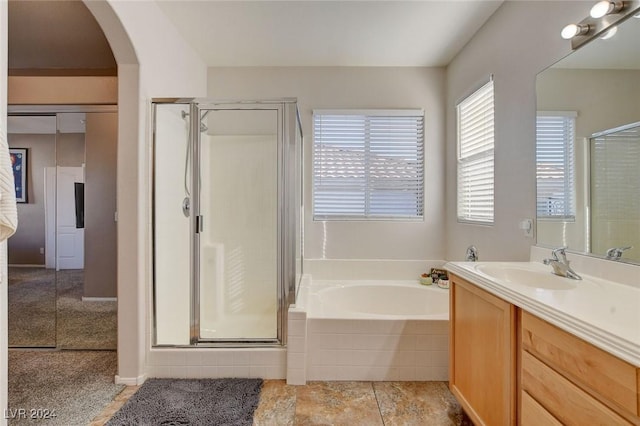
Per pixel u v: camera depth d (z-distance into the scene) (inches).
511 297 44.4
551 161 64.7
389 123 119.3
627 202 48.8
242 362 77.4
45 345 93.9
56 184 95.3
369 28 93.4
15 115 94.4
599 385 30.6
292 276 82.6
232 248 103.0
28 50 102.7
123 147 73.9
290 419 62.5
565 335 35.0
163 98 79.2
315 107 118.8
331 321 77.5
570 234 59.9
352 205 120.0
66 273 95.2
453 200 113.0
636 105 47.4
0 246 41.2
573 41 59.0
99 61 110.1
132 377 73.7
